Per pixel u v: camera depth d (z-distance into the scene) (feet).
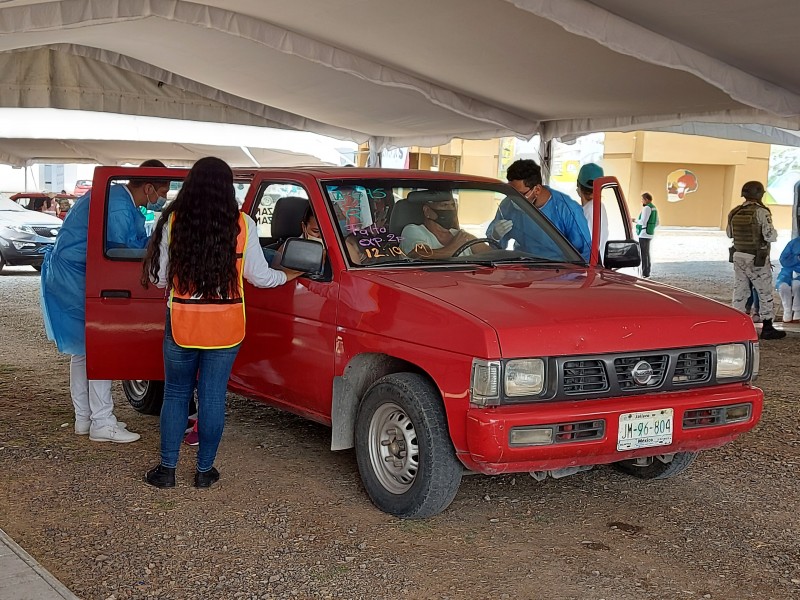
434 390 15.87
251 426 22.45
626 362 15.53
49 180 134.92
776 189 139.13
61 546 14.96
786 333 40.70
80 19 31.99
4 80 50.24
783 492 18.38
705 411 16.05
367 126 56.08
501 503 17.40
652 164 131.13
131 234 19.98
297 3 31.68
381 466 16.71
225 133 57.88
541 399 14.93
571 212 24.17
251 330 19.70
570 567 14.49
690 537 15.87
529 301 15.84
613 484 18.67
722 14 26.23
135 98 53.01
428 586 13.69
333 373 17.51
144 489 17.76
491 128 50.96
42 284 20.57
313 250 17.19
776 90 32.24
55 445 20.54
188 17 34.24
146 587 13.48
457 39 33.17
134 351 19.69
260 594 13.32
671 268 74.49
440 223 19.56
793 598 13.51
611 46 28.02
